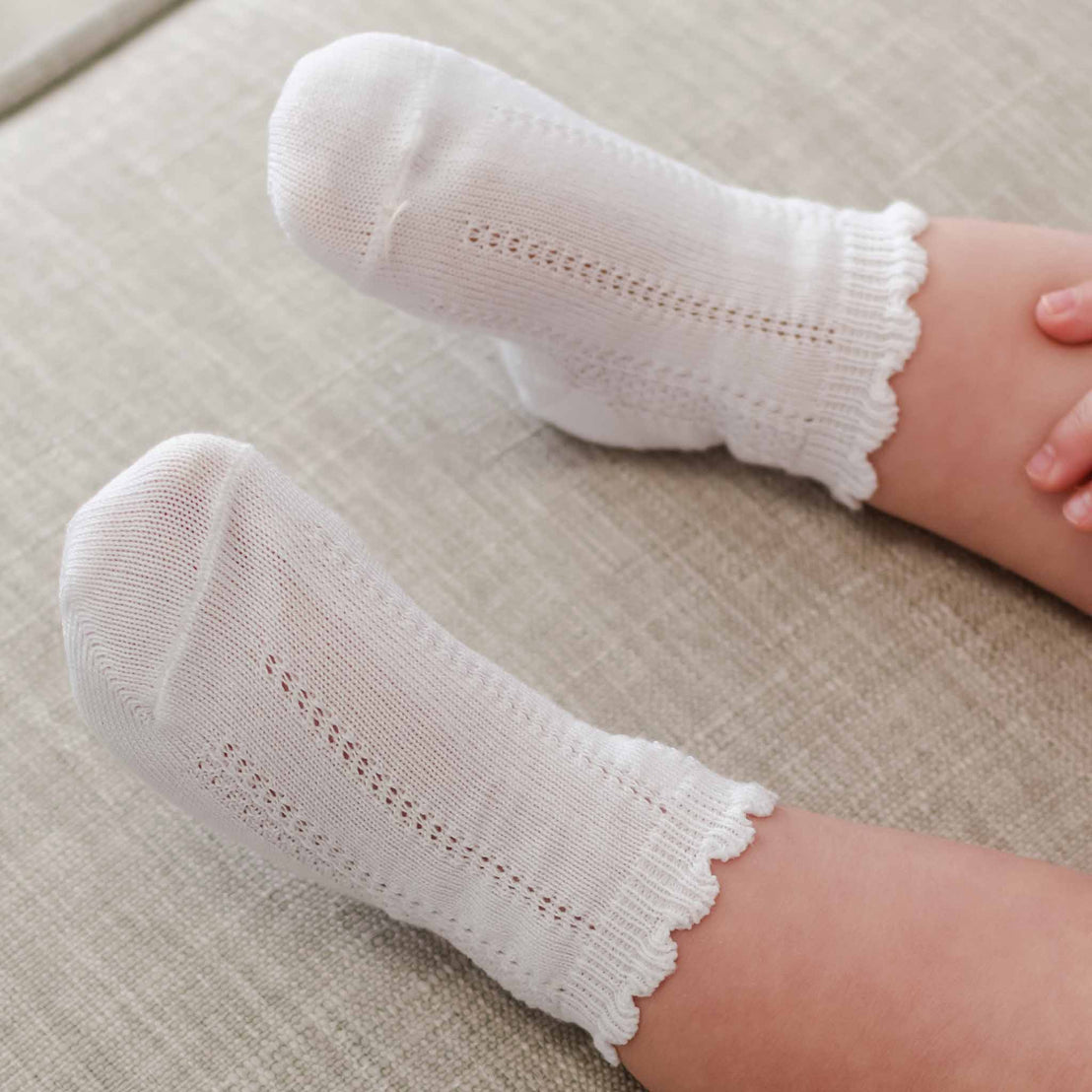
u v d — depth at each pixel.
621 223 0.70
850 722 0.70
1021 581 0.74
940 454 0.69
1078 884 0.56
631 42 0.93
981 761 0.68
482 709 0.61
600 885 0.58
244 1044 0.64
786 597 0.75
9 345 0.85
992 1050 0.52
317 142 0.68
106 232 0.88
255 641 0.61
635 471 0.80
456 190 0.68
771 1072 0.55
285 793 0.62
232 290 0.86
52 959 0.66
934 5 0.91
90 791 0.71
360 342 0.85
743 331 0.70
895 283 0.68
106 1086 0.63
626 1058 0.59
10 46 1.12
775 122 0.89
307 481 0.80
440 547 0.77
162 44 0.95
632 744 0.62
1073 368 0.66
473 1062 0.63
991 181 0.85
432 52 0.70
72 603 0.62
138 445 0.81
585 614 0.75
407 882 0.62
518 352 0.77
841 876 0.56
